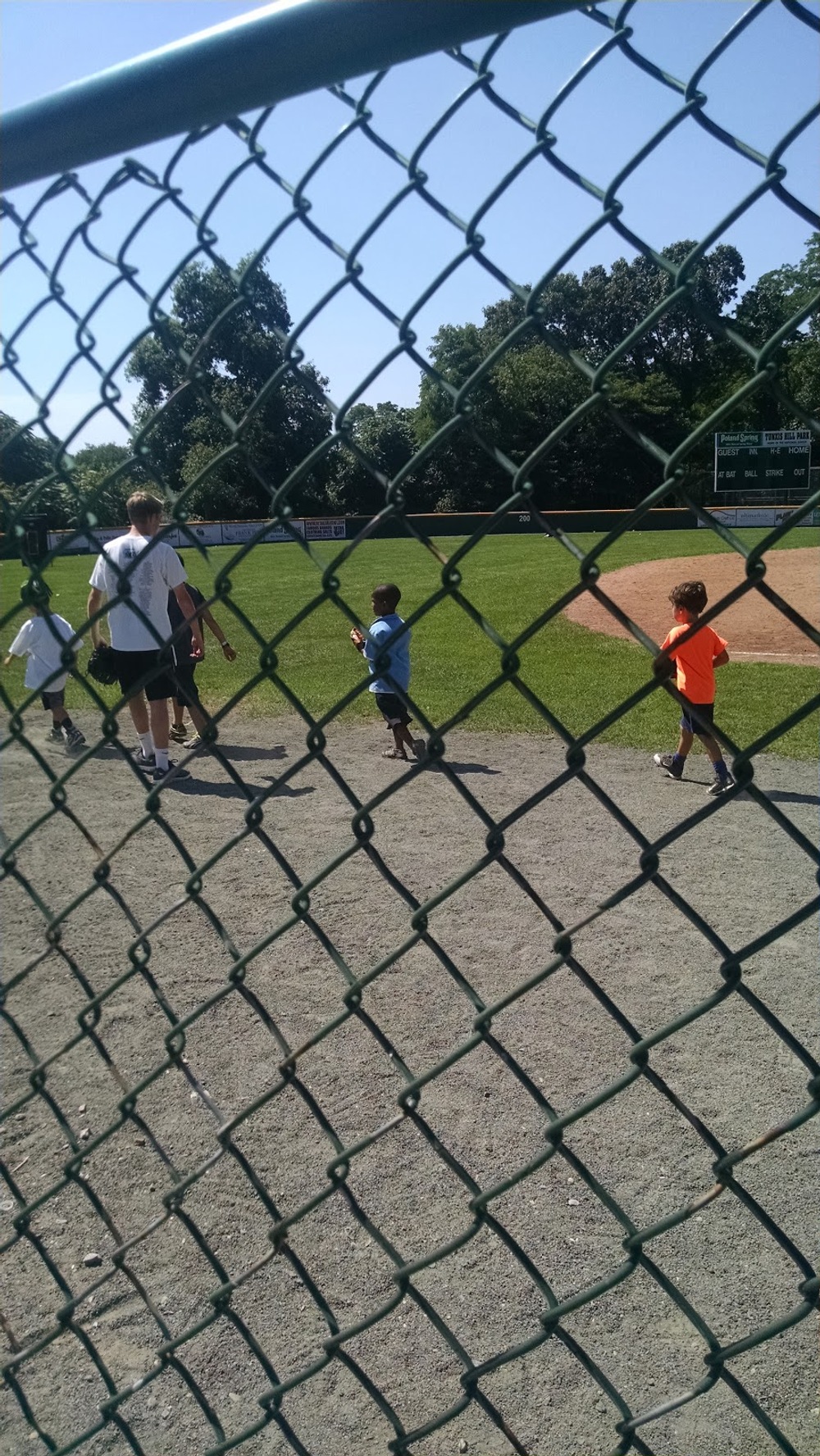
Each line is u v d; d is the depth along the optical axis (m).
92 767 7.35
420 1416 2.10
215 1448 1.51
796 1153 2.90
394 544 30.36
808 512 0.88
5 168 1.33
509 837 5.62
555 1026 3.61
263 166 1.17
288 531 1.20
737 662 10.92
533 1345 1.21
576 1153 2.91
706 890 4.80
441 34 0.97
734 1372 2.19
